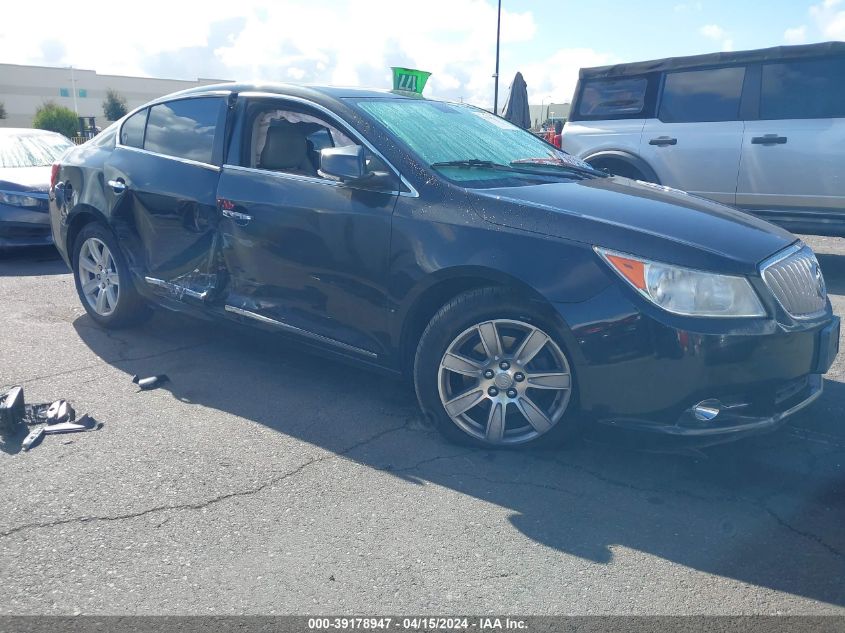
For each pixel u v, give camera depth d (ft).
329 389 14.05
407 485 10.45
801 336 10.32
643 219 10.87
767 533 9.35
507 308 10.79
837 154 22.86
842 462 11.22
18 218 24.94
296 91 13.75
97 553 8.76
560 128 41.45
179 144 15.24
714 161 25.04
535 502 10.03
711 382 9.88
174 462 11.02
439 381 11.44
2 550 8.78
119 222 15.94
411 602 7.99
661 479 10.69
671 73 25.93
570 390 10.73
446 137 13.44
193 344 16.62
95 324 17.94
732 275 10.00
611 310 10.09
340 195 12.36
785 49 23.79
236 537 9.13
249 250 13.55
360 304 12.21
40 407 12.83
